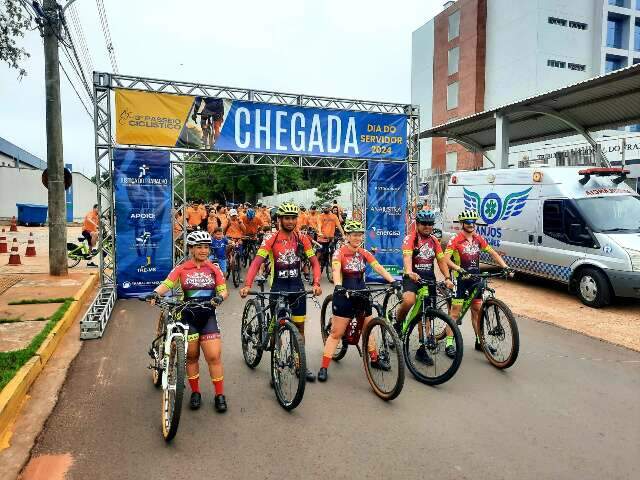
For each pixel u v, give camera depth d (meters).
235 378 5.43
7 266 13.15
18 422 4.27
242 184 44.22
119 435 4.05
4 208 33.66
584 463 3.67
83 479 3.40
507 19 36.94
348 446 3.90
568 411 4.61
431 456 3.75
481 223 11.91
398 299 6.18
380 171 11.71
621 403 4.81
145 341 6.78
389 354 5.01
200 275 4.64
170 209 10.00
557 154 20.59
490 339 6.09
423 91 46.03
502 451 3.84
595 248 9.01
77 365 5.76
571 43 35.84
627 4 36.81
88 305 8.98
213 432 4.12
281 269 5.23
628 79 11.95
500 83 37.62
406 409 4.62
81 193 38.25
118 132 9.61
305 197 40.69
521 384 5.30
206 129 10.16
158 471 3.51
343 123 11.24
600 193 9.70
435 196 21.44
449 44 42.06
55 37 10.27
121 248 9.73
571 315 8.48
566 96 13.73
